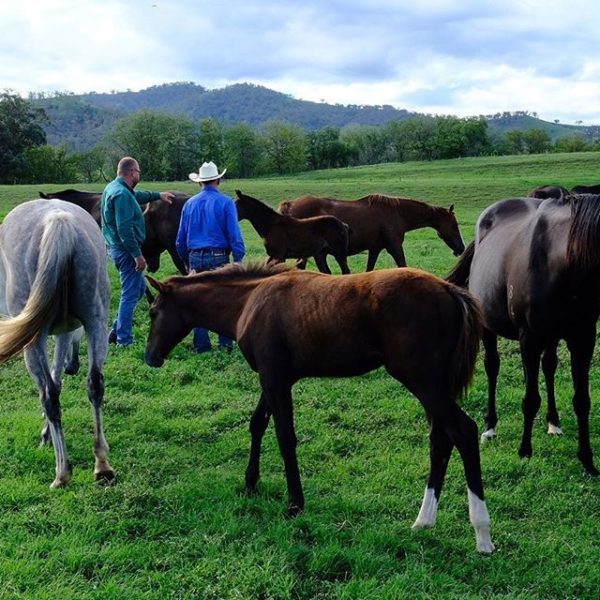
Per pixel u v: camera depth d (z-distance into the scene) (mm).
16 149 76875
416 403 7074
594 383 7691
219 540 4434
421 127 102062
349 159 99000
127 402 7027
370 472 5617
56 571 4109
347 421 6629
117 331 8891
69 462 5309
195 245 8867
